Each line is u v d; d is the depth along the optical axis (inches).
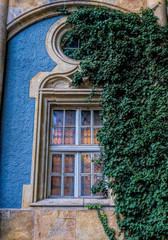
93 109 169.6
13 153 153.8
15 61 171.0
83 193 155.7
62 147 161.9
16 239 138.7
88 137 164.9
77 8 182.1
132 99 155.6
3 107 161.8
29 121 159.3
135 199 137.9
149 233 131.1
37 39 176.6
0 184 148.9
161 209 131.1
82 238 139.0
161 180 135.8
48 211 143.3
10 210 143.2
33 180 148.6
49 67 169.9
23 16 178.1
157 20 168.9
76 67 168.7
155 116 147.0
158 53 155.4
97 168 159.5
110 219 141.7
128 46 165.0
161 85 152.1
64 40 180.4
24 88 165.2
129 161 144.2
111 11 177.6
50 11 182.2
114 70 158.2
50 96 165.6
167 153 139.1
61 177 158.2
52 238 138.9
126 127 149.1
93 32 169.8
